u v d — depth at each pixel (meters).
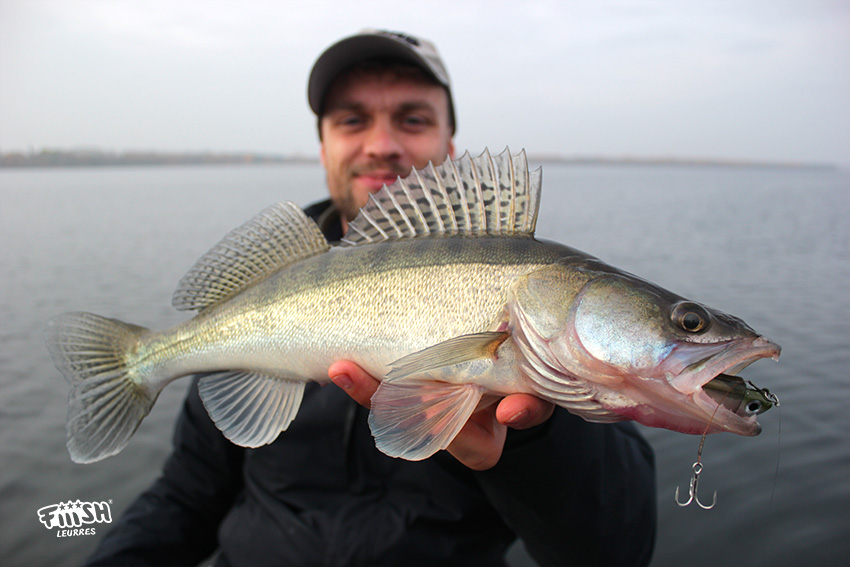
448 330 0.36
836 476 0.76
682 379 0.32
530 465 0.38
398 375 0.34
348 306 0.39
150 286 1.77
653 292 0.34
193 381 0.58
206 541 0.57
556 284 0.35
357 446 0.48
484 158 0.39
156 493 0.56
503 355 0.35
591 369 0.34
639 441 0.49
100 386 0.44
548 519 0.40
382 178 0.64
